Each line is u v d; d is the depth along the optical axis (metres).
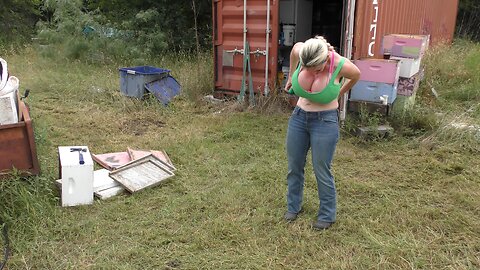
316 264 3.25
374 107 5.93
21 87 8.30
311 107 3.46
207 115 6.88
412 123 6.09
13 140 3.63
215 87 7.57
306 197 4.21
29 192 3.67
